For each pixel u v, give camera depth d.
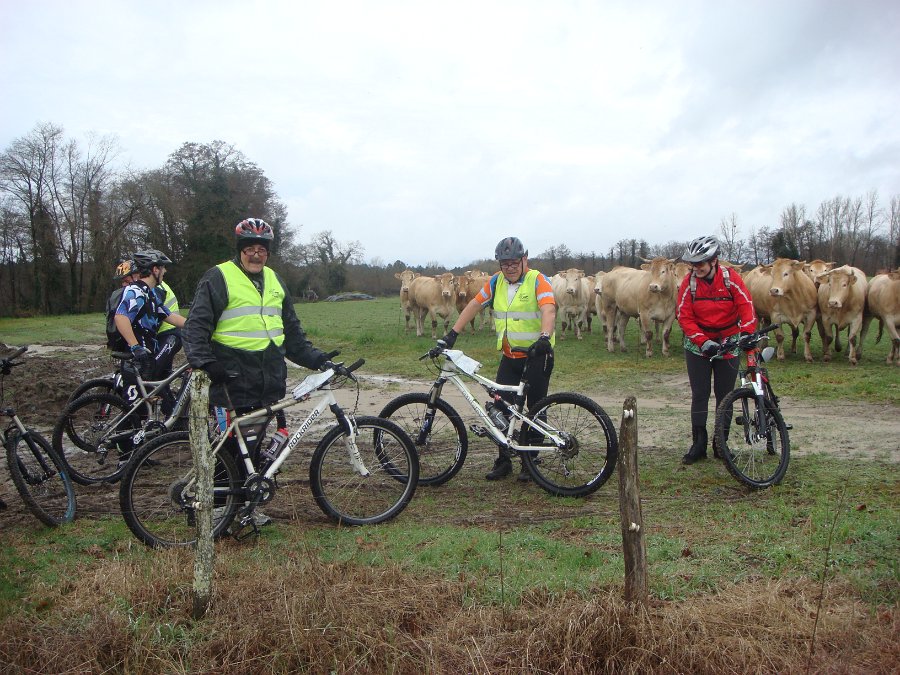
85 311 48.44
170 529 4.52
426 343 17.47
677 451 6.63
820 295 12.98
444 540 4.29
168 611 3.31
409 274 22.62
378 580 3.57
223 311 4.55
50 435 7.70
